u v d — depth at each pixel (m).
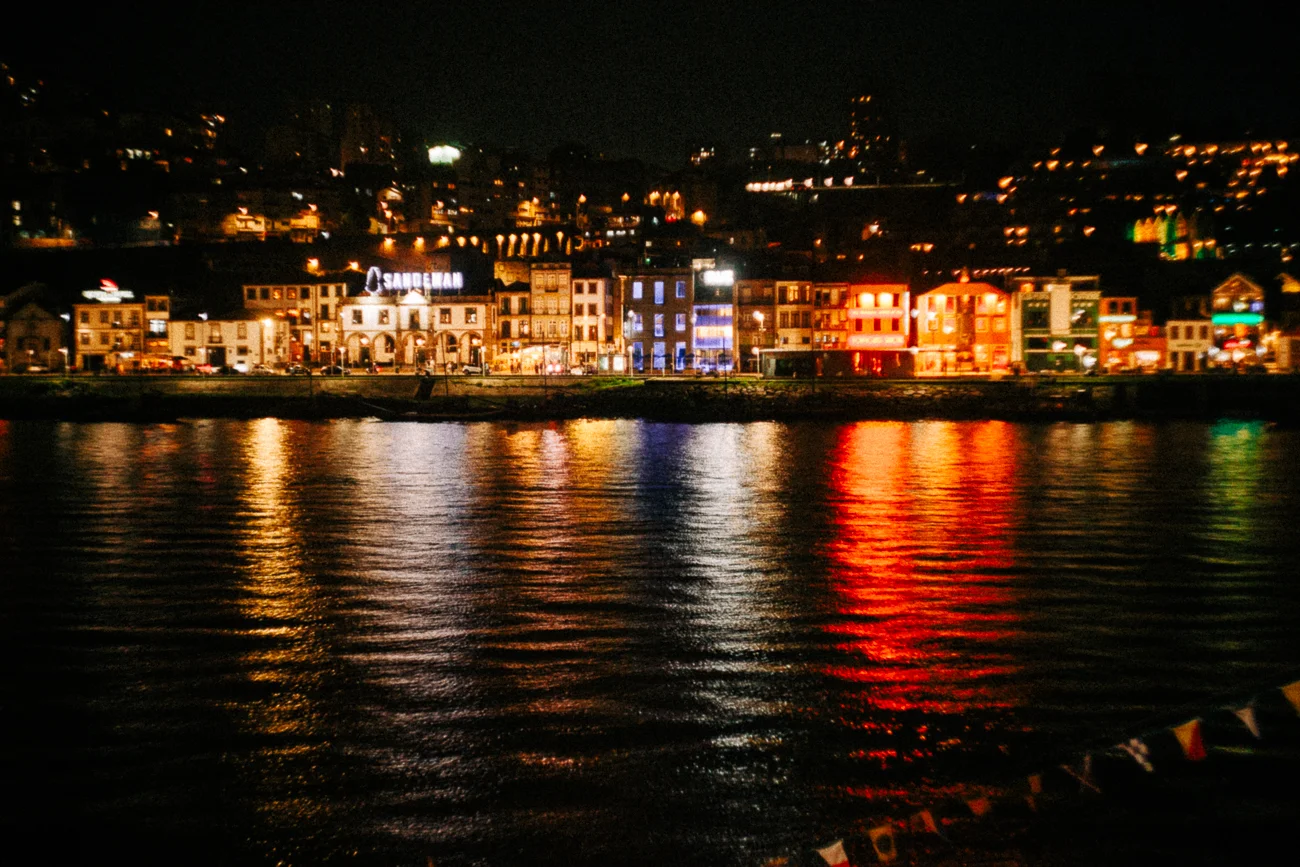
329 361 135.88
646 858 18.64
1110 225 176.25
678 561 41.50
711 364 132.75
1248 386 109.94
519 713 24.84
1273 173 196.62
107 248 168.75
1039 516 51.75
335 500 56.72
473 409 112.62
